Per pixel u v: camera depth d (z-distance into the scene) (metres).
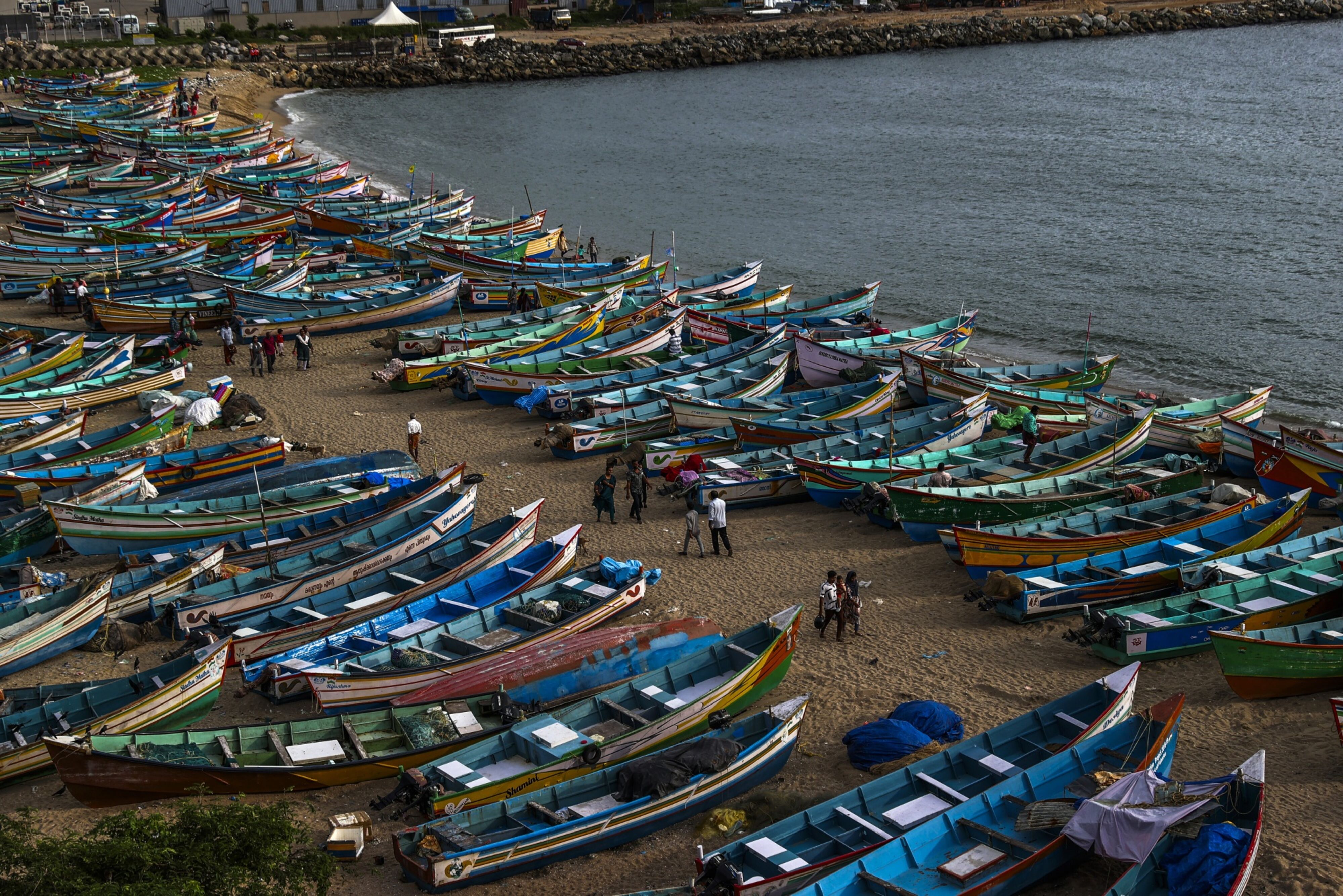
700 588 32.75
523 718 25.31
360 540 34.94
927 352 51.12
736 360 49.72
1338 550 31.64
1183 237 74.44
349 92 157.25
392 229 76.94
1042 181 93.00
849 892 19.72
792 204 89.00
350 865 21.73
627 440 43.25
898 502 34.50
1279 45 167.00
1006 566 32.12
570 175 102.62
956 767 23.02
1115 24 186.12
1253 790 20.61
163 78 145.25
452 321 62.00
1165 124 115.25
